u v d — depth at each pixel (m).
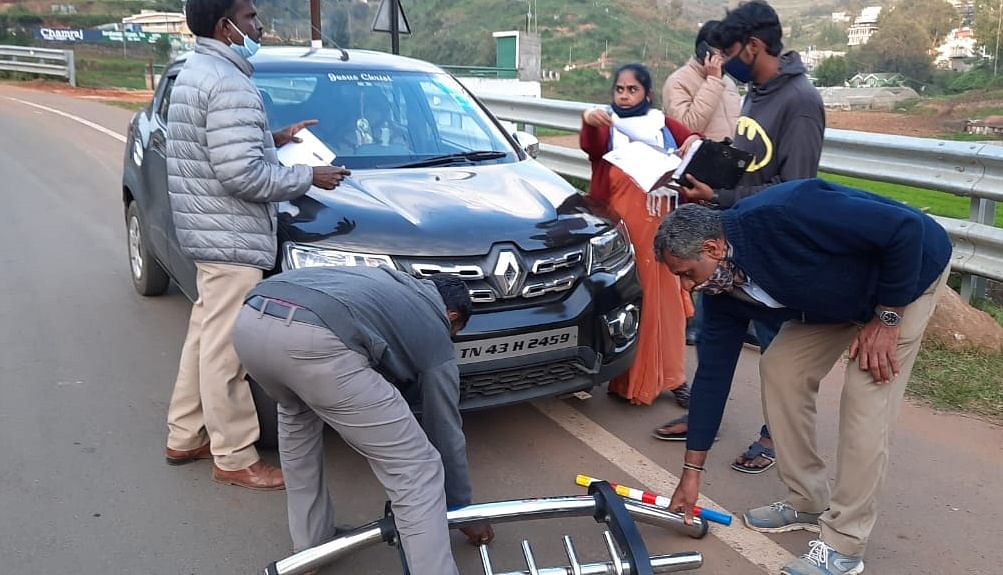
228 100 3.21
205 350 3.45
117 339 5.21
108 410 4.27
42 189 9.65
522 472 3.79
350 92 4.82
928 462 3.91
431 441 2.83
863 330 2.88
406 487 2.67
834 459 3.96
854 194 2.77
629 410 4.43
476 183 4.20
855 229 2.65
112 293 6.07
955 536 3.35
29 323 5.45
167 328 5.40
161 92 5.59
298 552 2.95
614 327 3.89
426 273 3.49
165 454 3.86
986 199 5.48
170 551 3.17
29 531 3.27
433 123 4.84
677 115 4.51
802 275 2.76
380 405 2.62
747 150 3.51
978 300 5.73
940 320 5.20
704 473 3.83
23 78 24.38
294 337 2.55
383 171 4.29
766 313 3.00
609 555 2.99
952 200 8.19
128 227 6.05
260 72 4.80
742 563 3.18
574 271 3.80
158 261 5.37
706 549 3.27
